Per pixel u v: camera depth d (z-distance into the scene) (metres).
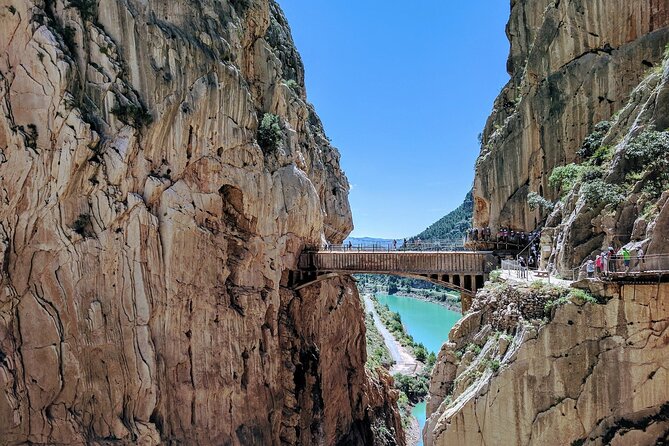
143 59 28.00
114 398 25.66
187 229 29.62
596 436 16.84
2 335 22.84
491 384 18.03
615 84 30.33
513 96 40.72
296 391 37.28
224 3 34.66
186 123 29.73
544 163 33.69
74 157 24.53
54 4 25.56
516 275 22.36
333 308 46.06
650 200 18.50
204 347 30.34
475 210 42.25
